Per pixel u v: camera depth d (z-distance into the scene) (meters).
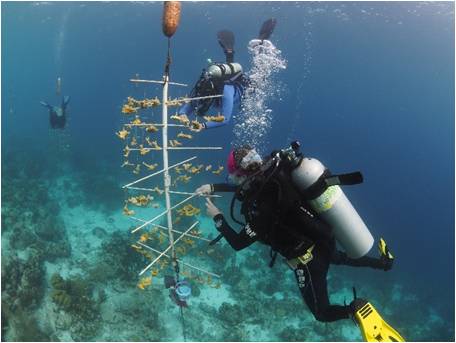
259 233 2.79
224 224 2.92
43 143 28.56
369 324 2.58
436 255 24.23
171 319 11.43
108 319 10.60
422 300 17.28
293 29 44.66
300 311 13.09
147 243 12.07
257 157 2.75
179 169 2.90
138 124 2.64
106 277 11.92
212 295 12.83
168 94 2.69
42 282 10.98
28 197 16.36
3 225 13.31
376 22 35.69
